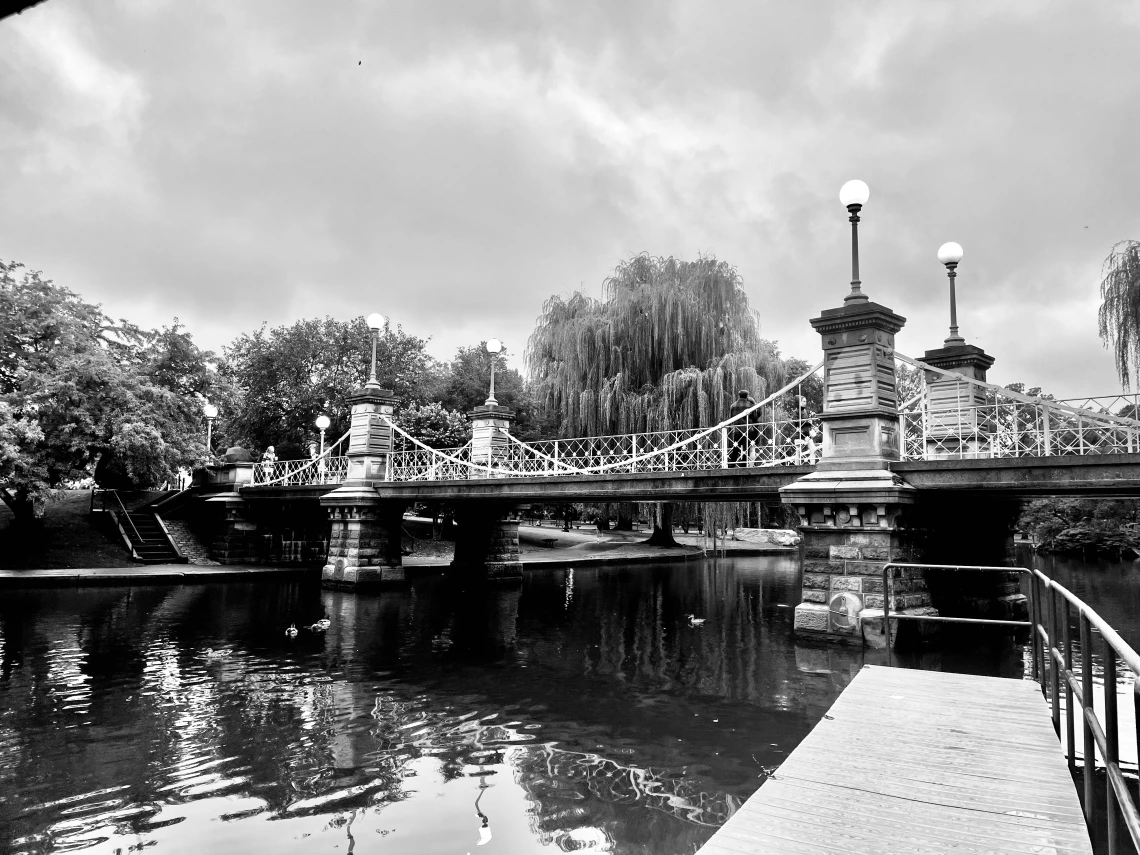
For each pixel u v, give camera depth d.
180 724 8.60
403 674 11.12
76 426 22.05
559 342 26.41
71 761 7.42
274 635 14.13
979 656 11.90
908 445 15.66
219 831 5.90
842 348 13.34
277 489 25.17
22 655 12.02
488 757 7.54
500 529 23.98
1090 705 3.77
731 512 25.44
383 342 35.00
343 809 6.31
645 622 16.00
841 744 4.92
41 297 23.81
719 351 25.27
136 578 20.97
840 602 12.72
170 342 26.75
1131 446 11.13
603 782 6.87
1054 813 3.82
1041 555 30.39
